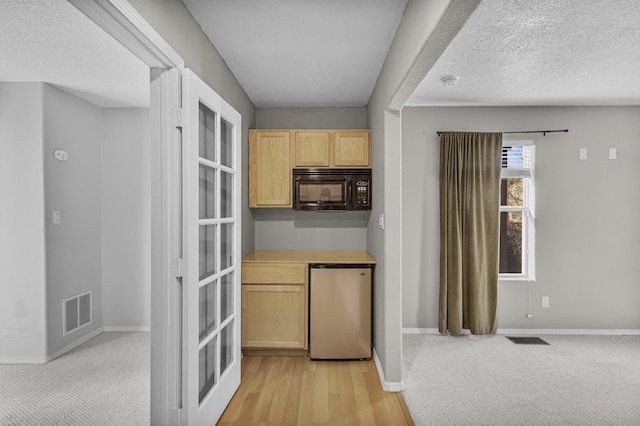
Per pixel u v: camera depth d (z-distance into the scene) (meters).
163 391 1.75
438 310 3.78
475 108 3.81
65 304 3.26
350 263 3.02
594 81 3.07
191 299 1.76
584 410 2.33
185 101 1.74
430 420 2.21
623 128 3.78
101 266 3.78
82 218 3.49
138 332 3.77
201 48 2.19
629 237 3.78
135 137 3.77
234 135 2.45
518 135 3.80
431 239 3.81
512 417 2.25
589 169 3.79
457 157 3.68
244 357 3.12
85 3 1.19
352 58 2.62
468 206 3.68
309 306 3.09
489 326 3.70
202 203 2.01
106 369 2.89
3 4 1.87
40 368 2.91
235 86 2.98
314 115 3.81
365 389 2.58
